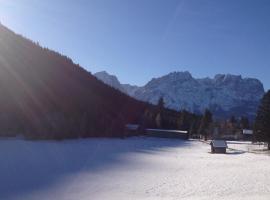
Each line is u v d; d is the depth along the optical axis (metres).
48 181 32.69
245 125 182.38
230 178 37.31
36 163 43.66
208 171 43.47
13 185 30.17
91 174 38.09
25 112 84.38
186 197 27.05
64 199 26.03
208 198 26.52
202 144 113.00
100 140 93.31
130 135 128.75
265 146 107.12
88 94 139.12
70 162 47.34
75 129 87.31
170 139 134.38
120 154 63.78
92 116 110.62
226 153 80.50
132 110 161.50
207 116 168.12
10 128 73.94
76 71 148.75
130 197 26.91
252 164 53.53
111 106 148.12
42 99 100.25
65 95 116.62
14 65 104.62
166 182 34.06
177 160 57.88
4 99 83.62
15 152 51.31
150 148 84.19
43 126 76.69
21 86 96.81
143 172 41.34
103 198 26.48
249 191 29.94
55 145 67.44
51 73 123.75
